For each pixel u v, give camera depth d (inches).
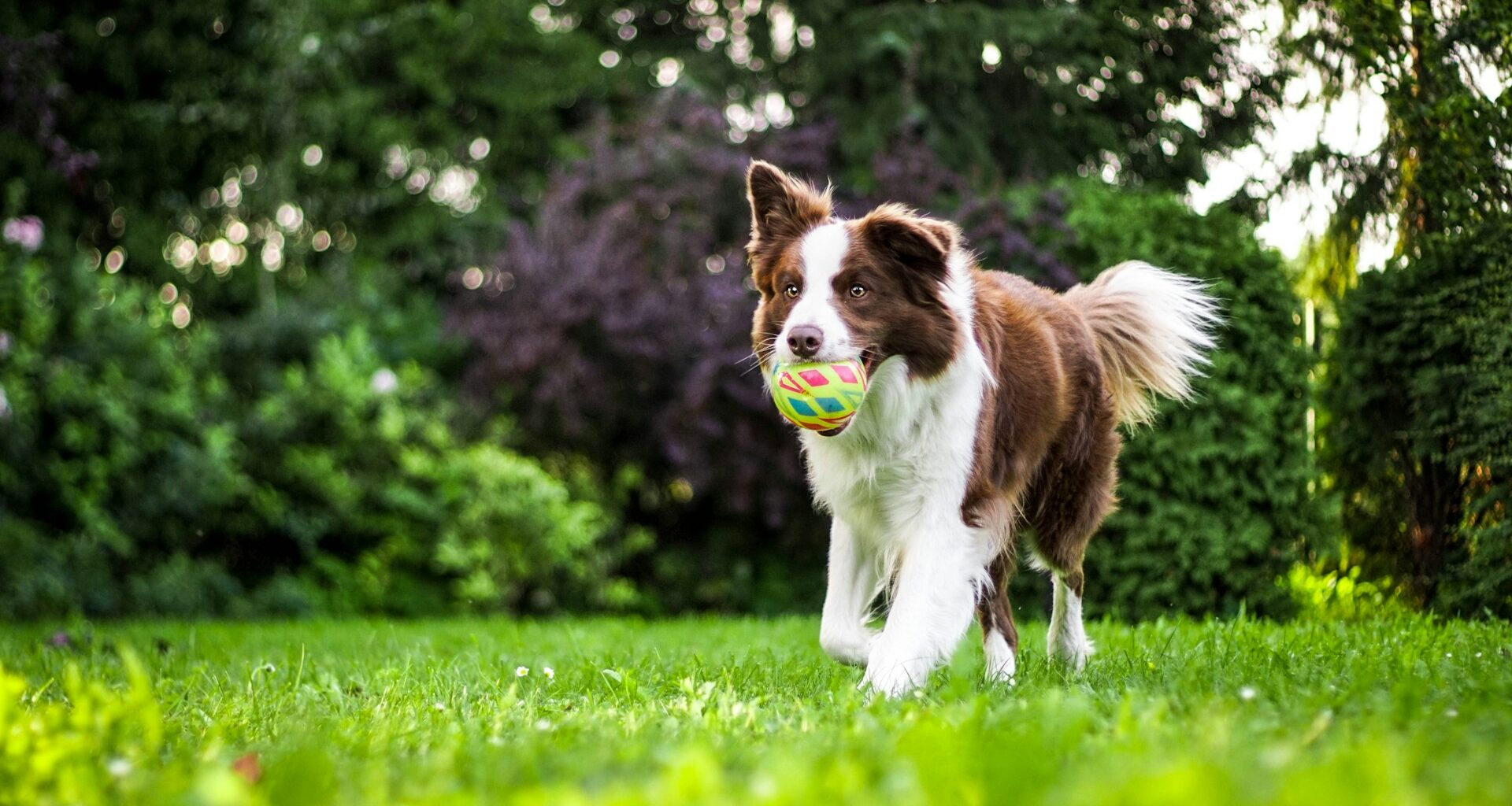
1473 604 259.4
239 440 443.5
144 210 589.6
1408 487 286.5
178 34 587.8
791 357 165.2
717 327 466.6
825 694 152.9
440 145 608.4
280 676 193.8
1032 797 78.7
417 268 621.0
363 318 526.3
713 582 490.0
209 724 133.7
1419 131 263.9
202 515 423.5
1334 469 311.7
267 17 589.3
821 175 505.7
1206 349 272.1
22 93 442.9
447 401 482.3
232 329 494.9
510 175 625.9
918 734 97.2
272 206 583.8
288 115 585.0
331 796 90.3
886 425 172.6
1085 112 409.4
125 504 407.8
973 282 191.2
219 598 416.5
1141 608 309.0
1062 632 204.7
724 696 136.1
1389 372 287.4
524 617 446.9
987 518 176.7
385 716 138.3
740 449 462.9
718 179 496.4
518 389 477.7
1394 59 264.7
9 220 424.8
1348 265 306.0
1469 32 257.0
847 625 179.6
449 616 449.1
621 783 89.0
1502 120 253.4
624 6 640.4
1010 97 483.2
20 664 211.9
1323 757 91.0
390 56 618.8
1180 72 349.7
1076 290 223.0
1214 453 299.0
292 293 578.6
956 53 477.1
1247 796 73.7
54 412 394.6
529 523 449.1
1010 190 418.9
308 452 451.2
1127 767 84.0
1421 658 166.9
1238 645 185.5
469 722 130.6
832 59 522.3
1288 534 303.0
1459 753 91.7
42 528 394.6
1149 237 320.2
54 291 418.3
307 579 440.8
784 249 177.5
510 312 480.4
